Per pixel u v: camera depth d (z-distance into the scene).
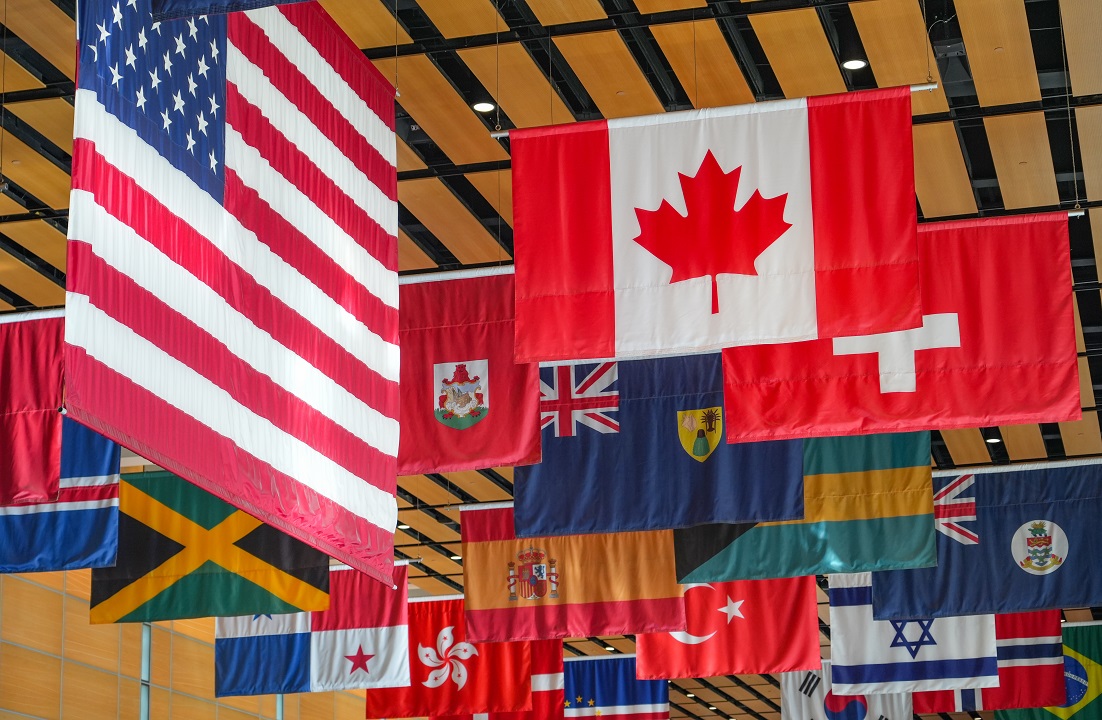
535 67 15.88
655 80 16.27
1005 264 14.33
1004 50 15.48
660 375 17.70
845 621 24.25
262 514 10.70
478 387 16.12
